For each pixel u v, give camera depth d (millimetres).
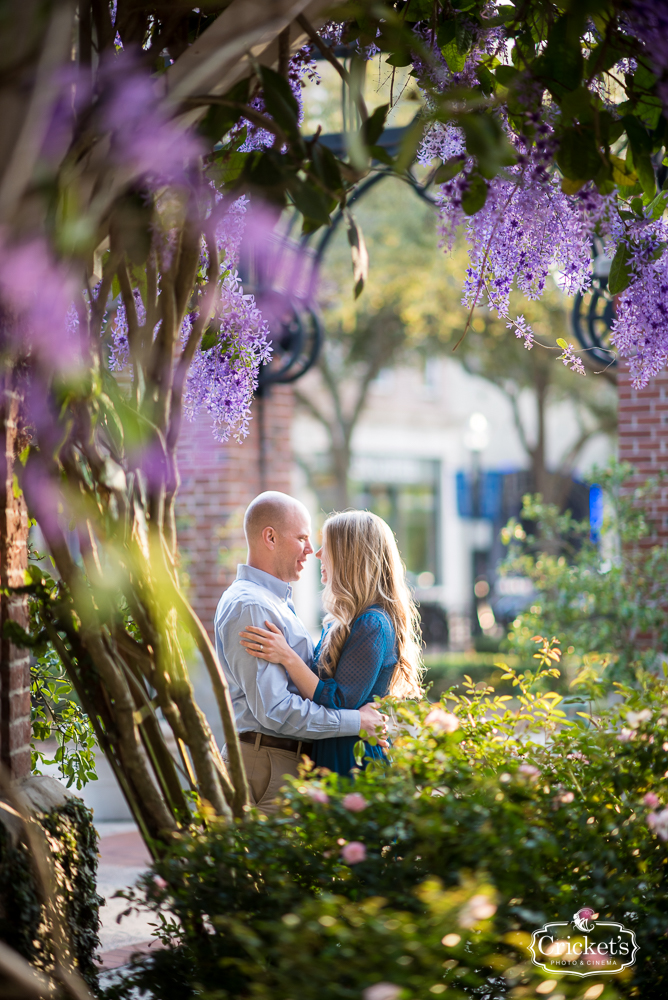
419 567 28438
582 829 2562
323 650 3748
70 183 2275
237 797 2734
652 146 2947
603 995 2219
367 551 3787
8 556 2945
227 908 2443
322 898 2340
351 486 26656
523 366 20734
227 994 2301
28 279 2070
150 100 2314
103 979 3406
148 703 2742
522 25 3092
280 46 2561
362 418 26609
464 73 3111
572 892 2496
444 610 20641
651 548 7562
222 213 2623
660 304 3111
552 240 3021
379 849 2467
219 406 3225
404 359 21797
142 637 2689
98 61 2588
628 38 2781
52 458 2537
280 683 3543
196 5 2547
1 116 1781
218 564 8344
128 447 2631
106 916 4891
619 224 3039
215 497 8422
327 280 16109
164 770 2762
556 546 8570
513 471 29484
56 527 2600
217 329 3174
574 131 2785
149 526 2662
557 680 8633
